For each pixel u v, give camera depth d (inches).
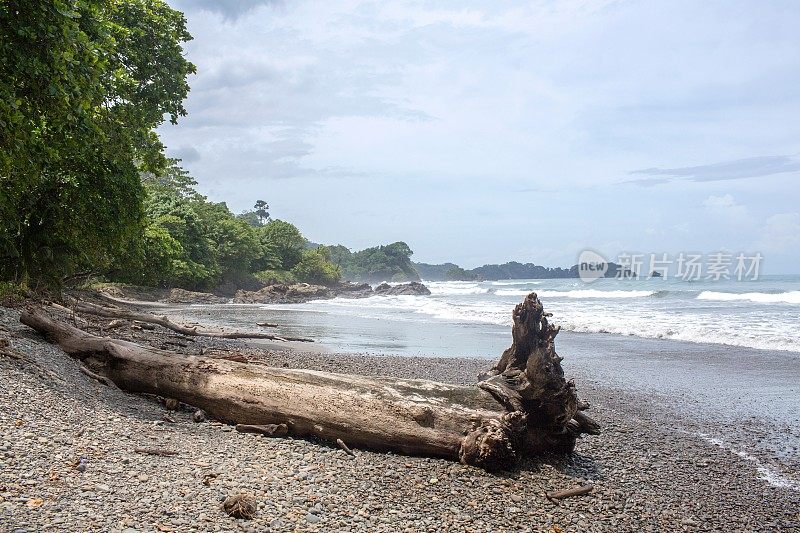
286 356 645.9
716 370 628.7
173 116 899.4
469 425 296.4
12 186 681.6
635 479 292.2
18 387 307.3
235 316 1483.8
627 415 431.8
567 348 826.2
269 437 318.3
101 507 195.5
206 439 301.6
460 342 902.4
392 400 307.3
